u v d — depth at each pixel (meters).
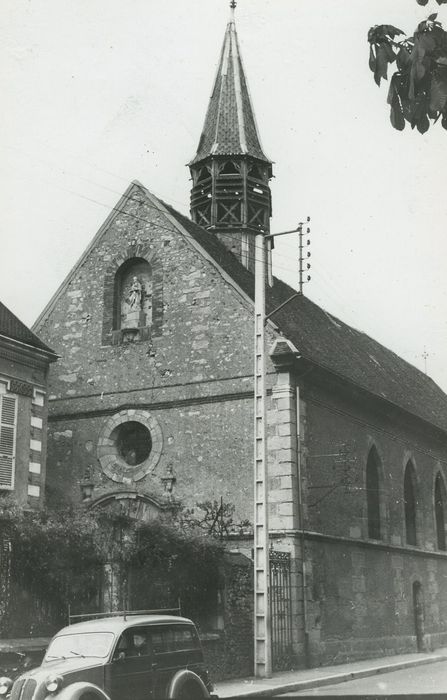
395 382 35.06
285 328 25.94
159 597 18.47
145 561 18.28
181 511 24.22
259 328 21.00
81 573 17.17
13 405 21.69
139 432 26.20
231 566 20.11
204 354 25.33
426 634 30.62
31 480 21.94
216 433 24.52
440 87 5.83
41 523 16.91
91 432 26.31
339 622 24.39
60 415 26.86
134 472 25.34
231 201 30.53
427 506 33.25
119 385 26.34
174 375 25.61
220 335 25.25
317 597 23.38
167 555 18.77
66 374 27.17
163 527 19.19
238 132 31.16
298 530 22.84
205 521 22.62
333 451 25.81
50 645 12.36
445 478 35.75
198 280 26.03
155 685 12.25
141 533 18.50
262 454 20.19
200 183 31.06
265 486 20.05
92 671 11.55
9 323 23.00
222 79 32.72
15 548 15.94
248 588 20.59
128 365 26.41
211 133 31.70
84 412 26.55
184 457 24.78
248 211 30.53
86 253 28.05
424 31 5.86
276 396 23.86
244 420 24.23
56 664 11.81
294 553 22.56
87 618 17.19
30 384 22.44
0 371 21.58
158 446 25.22
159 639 12.70
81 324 27.47
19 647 13.85
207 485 24.22
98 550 17.56
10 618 15.54
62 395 27.03
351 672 20.92
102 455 25.89
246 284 27.12
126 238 27.53
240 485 23.80
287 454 23.27
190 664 13.08
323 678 19.28
